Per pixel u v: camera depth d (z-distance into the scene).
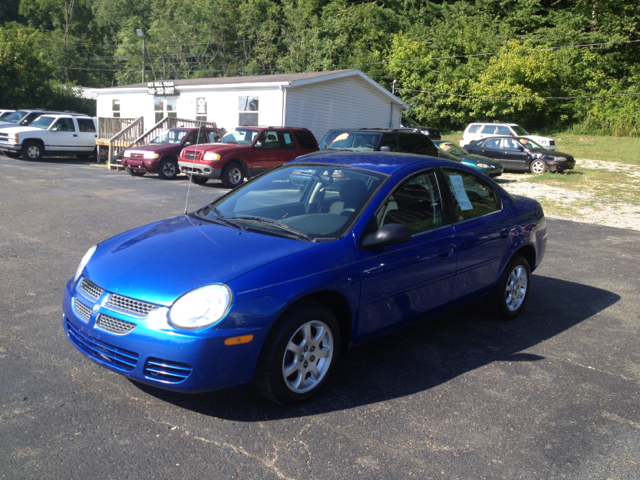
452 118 39.62
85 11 69.31
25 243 7.09
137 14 66.56
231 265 3.17
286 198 4.20
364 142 11.66
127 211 9.87
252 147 14.91
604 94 36.62
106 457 2.70
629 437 3.12
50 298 5.05
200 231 3.75
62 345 4.03
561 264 7.49
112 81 67.94
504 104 36.53
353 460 2.78
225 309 2.95
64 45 61.75
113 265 3.38
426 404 3.41
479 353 4.28
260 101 20.69
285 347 3.15
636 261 7.83
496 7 44.88
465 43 39.56
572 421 3.28
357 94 23.55
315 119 21.72
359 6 46.81
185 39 59.09
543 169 20.78
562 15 41.34
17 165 18.06
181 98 23.47
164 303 2.98
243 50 58.09
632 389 3.75
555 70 36.66
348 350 3.63
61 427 2.94
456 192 4.45
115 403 3.23
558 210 12.77
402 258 3.79
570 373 3.97
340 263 3.42
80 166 19.42
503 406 3.43
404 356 4.16
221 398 3.37
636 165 24.27
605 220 11.64
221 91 21.91
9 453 2.69
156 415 3.12
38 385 3.40
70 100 40.53
